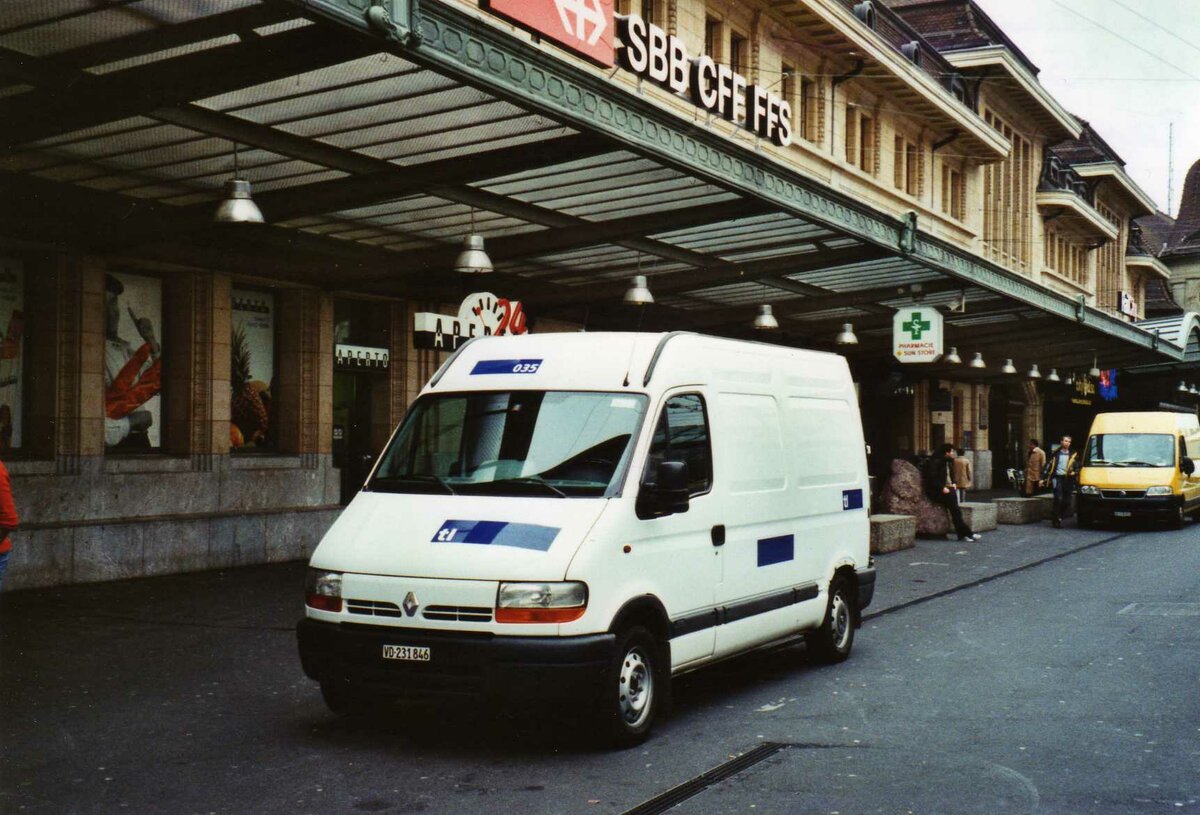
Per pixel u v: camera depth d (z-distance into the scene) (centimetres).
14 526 753
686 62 1595
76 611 1120
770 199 1348
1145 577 1538
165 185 1204
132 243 1286
